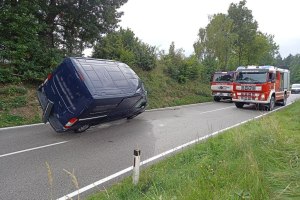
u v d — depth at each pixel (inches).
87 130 416.5
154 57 946.1
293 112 582.9
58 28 772.6
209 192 170.2
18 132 394.9
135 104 468.4
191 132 414.9
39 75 603.2
